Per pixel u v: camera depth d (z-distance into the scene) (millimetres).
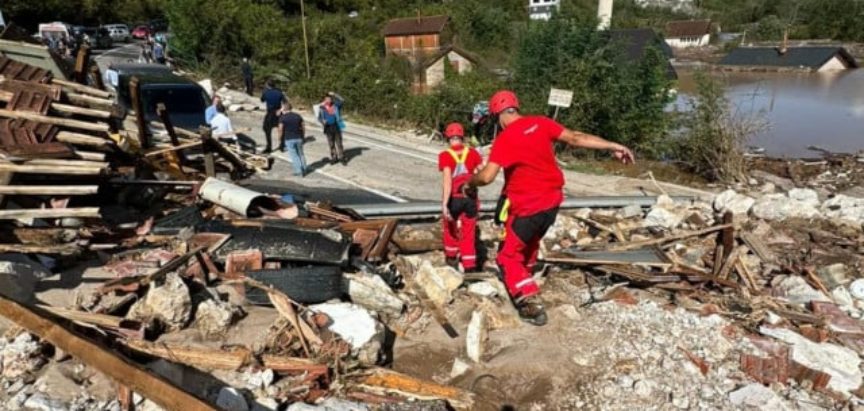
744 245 6461
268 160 11352
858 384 4035
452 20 39531
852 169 13719
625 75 14305
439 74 26141
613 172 12898
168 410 3191
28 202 5727
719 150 12930
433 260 6156
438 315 4867
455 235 5848
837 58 37875
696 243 6605
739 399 3848
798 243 6727
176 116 11461
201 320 4488
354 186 10281
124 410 3605
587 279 5703
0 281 4504
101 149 7391
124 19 52031
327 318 4434
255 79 25641
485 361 4297
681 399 3873
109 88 13828
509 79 16969
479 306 4895
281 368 4020
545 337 4574
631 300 5168
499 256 4695
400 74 26500
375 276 5027
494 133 14898
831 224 7227
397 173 11422
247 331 4500
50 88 7105
